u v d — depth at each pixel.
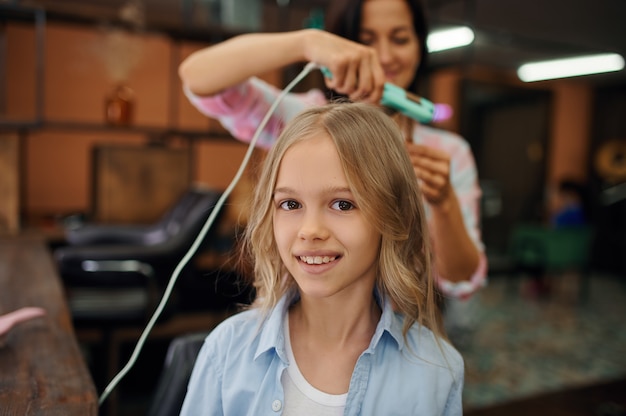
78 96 4.09
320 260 0.61
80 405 0.85
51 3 3.37
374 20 1.04
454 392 0.74
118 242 2.88
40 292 1.60
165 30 3.06
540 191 6.98
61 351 1.09
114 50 3.06
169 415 0.88
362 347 0.70
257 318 0.75
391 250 0.67
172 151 3.18
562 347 3.75
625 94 6.85
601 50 5.09
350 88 0.80
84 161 4.15
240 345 0.73
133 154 3.11
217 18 3.25
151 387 2.66
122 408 2.45
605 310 4.85
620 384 2.25
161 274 2.32
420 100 0.87
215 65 0.95
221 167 4.56
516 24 4.41
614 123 6.98
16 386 0.92
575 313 4.70
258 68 0.91
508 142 6.91
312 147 0.62
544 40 4.42
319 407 0.67
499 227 6.91
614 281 6.28
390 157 0.66
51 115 4.02
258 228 0.71
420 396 0.70
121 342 2.70
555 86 6.91
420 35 1.10
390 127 0.68
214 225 2.41
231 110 1.04
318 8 3.74
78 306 2.16
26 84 3.95
